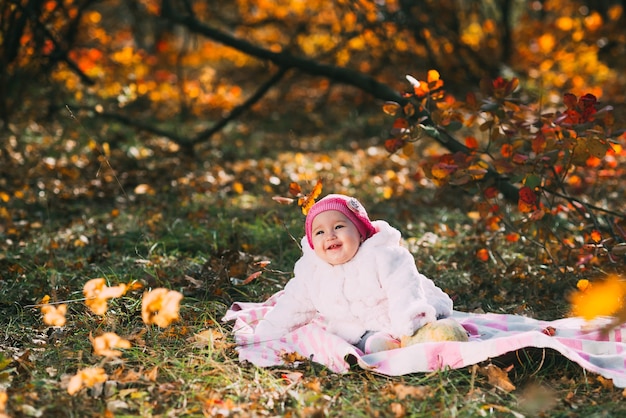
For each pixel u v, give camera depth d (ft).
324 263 13.73
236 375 12.29
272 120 43.91
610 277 15.23
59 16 34.42
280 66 29.81
